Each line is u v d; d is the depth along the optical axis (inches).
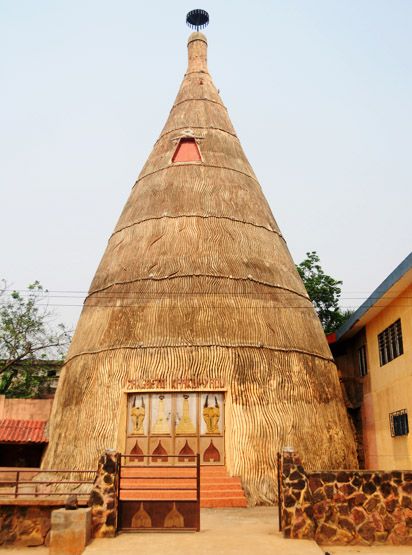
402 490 515.2
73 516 476.7
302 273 1627.7
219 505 735.1
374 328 1006.4
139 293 933.2
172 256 960.3
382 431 961.5
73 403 895.1
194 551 445.4
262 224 1066.7
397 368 885.8
